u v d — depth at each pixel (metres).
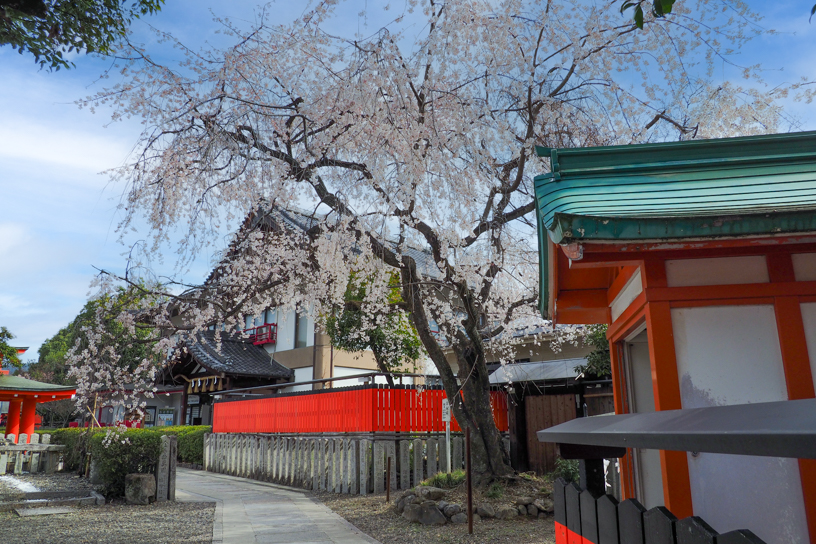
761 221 2.69
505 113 6.73
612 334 5.09
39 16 4.77
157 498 9.67
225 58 6.89
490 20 6.29
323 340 18.09
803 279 3.26
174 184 7.04
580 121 7.17
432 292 9.02
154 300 8.15
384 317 10.37
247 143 7.20
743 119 7.05
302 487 11.61
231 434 15.08
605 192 3.37
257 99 7.12
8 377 15.34
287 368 19.03
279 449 12.72
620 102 6.94
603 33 6.49
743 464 3.04
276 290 9.13
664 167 3.72
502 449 8.61
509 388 10.34
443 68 6.30
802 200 2.84
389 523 7.43
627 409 5.05
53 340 31.22
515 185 6.93
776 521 2.94
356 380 18.89
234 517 8.12
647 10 6.25
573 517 2.51
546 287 4.68
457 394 8.69
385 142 6.76
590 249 2.98
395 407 10.56
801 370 3.11
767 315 3.27
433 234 7.55
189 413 22.36
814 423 1.02
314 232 8.16
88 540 6.60
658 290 3.33
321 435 11.62
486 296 8.48
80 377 8.19
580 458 2.43
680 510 3.06
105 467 9.62
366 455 10.12
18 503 8.80
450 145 6.70
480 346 8.49
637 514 1.76
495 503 7.46
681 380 3.21
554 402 10.20
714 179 3.46
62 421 30.06
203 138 7.17
